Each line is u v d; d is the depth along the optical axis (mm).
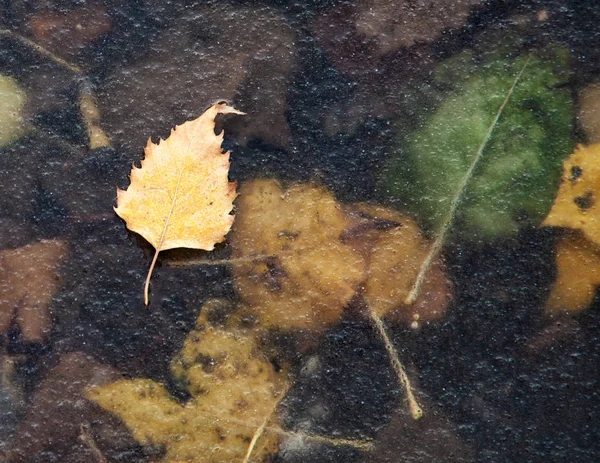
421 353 973
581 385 968
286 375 970
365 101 1006
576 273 979
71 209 991
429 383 969
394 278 980
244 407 966
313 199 991
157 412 966
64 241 986
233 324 976
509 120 1000
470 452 961
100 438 964
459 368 971
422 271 981
